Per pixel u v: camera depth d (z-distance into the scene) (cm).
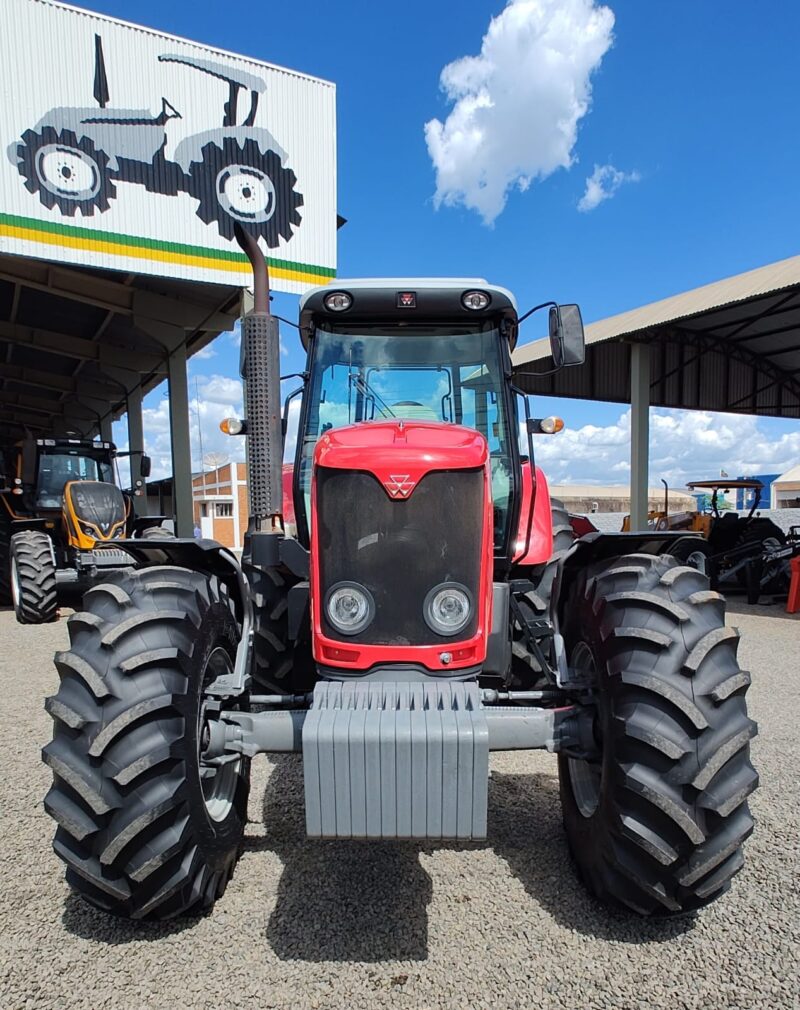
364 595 223
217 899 241
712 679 209
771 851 271
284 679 315
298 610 279
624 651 216
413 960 208
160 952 214
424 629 222
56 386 2038
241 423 309
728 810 200
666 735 202
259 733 231
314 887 250
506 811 313
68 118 866
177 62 919
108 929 226
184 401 1302
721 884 208
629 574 233
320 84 1009
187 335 1298
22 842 285
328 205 1023
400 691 210
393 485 223
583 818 242
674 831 201
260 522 287
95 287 1204
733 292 1062
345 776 195
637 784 203
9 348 1691
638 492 1215
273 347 290
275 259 988
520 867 262
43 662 619
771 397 1734
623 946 214
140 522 1014
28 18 843
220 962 209
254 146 970
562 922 227
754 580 982
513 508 304
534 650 290
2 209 841
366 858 271
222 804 249
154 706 204
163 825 206
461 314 325
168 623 221
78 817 202
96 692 204
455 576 224
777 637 732
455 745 193
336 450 230
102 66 880
